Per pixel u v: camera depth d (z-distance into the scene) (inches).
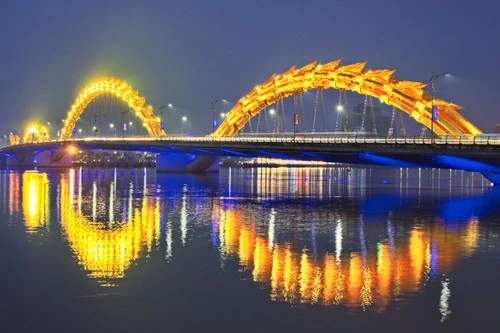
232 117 5403.5
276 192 3811.5
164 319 997.8
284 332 938.1
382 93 4025.6
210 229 1988.2
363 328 951.6
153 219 2273.6
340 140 3309.5
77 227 2018.9
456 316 1007.6
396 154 3029.0
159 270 1336.1
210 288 1181.7
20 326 967.6
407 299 1104.8
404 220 2234.3
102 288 1182.3
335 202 3046.3
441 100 3757.4
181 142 5007.4
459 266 1381.6
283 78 4901.6
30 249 1584.6
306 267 1369.3
